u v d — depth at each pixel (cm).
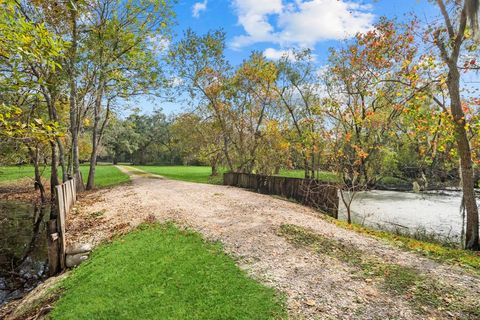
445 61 935
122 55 1841
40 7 1345
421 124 1027
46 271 791
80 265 700
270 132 2266
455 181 1952
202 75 2508
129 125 2745
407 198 2011
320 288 523
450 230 1153
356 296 498
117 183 2502
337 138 1473
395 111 1404
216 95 2556
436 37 991
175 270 584
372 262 655
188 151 3850
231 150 2839
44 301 553
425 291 521
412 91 1023
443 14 934
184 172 4284
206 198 1501
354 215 1475
